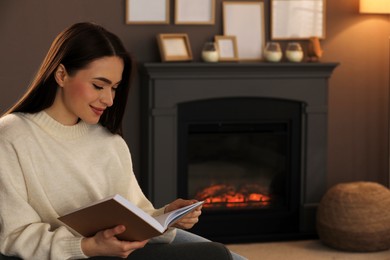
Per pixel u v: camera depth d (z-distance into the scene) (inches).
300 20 213.5
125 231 82.6
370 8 209.9
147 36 203.0
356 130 221.6
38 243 85.4
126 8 200.2
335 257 191.8
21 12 194.7
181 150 201.9
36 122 93.7
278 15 211.9
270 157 209.6
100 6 199.3
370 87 220.7
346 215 193.3
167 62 196.9
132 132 205.9
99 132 99.4
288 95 205.2
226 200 208.2
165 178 199.9
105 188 99.0
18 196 88.9
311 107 207.3
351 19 217.0
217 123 203.6
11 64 195.5
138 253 88.8
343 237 193.3
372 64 220.1
